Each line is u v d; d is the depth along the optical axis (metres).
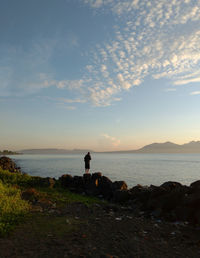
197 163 129.25
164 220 9.61
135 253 5.83
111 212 11.02
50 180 19.64
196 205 9.40
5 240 6.47
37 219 8.80
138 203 12.95
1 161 33.06
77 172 58.84
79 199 15.27
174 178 50.69
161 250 6.15
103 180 18.98
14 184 17.47
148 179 46.28
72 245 6.16
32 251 5.70
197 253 6.03
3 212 8.79
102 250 5.90
